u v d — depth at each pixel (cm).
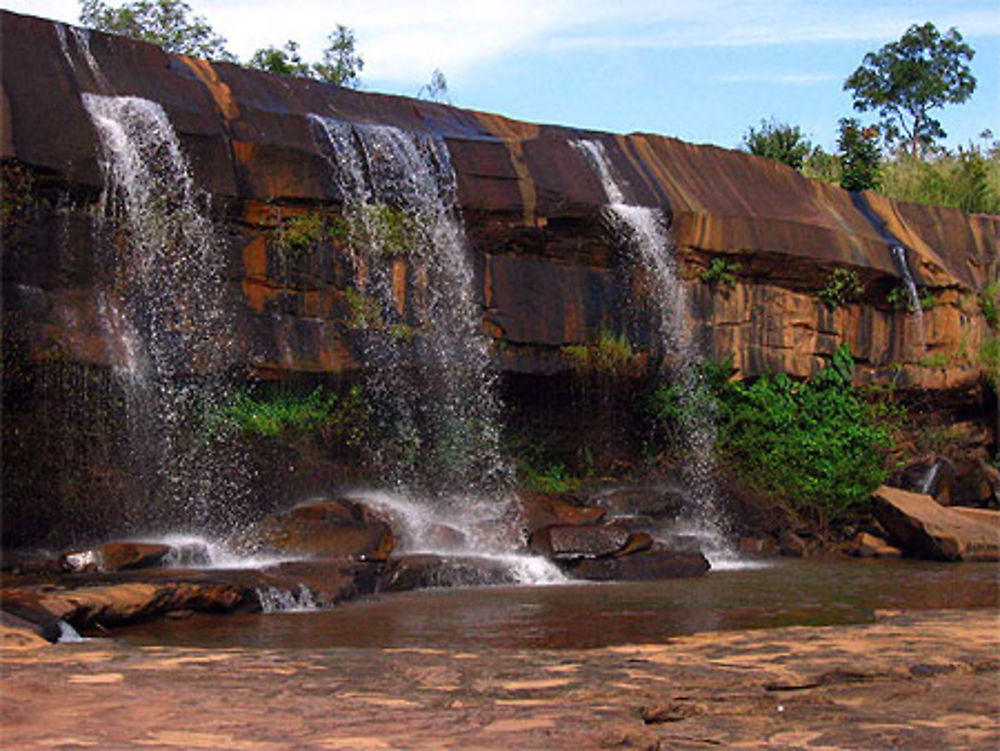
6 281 1078
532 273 1481
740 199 1758
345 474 1310
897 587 1158
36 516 1088
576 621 888
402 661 615
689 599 1041
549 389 1521
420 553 1168
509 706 505
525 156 1525
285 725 467
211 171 1245
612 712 496
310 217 1312
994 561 1469
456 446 1412
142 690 529
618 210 1557
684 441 1636
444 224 1420
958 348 1955
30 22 1191
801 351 1780
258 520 1217
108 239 1159
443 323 1403
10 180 1088
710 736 487
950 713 537
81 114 1160
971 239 2089
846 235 1809
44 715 479
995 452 2012
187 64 1343
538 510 1346
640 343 1575
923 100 4000
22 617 744
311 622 869
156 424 1180
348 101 1477
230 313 1245
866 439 1705
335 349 1314
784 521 1611
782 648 691
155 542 1095
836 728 502
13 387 1077
